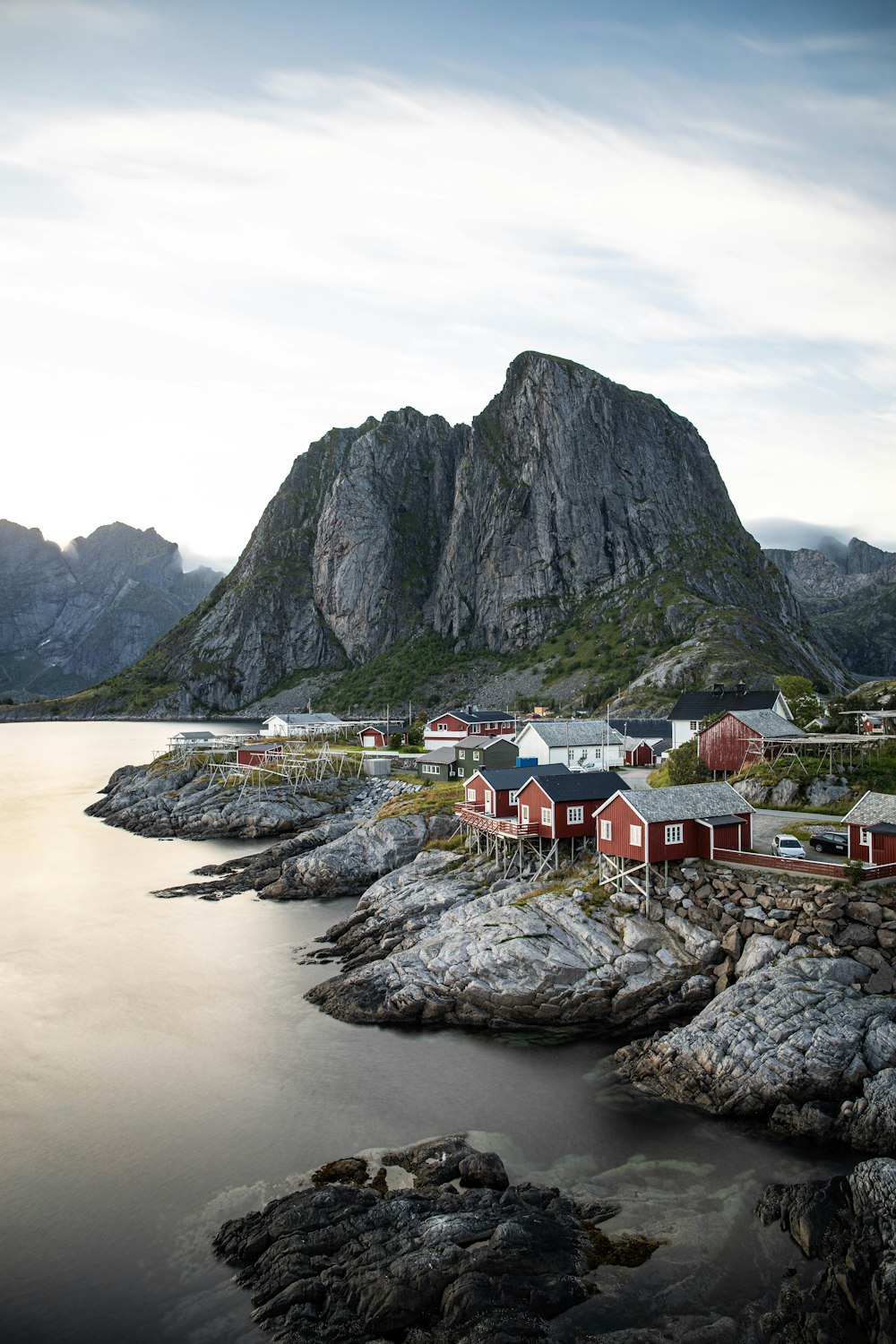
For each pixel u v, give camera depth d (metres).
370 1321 25.50
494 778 66.38
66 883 81.38
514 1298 25.56
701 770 76.12
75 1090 40.53
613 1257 27.86
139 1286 27.73
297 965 57.09
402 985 48.91
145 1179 33.41
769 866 47.31
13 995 52.41
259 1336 25.39
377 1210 29.81
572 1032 44.94
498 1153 34.25
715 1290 26.47
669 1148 34.22
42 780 164.12
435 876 63.75
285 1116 37.81
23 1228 30.64
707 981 44.75
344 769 123.31
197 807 112.12
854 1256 26.42
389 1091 39.62
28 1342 25.48
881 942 41.22
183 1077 41.66
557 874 57.12
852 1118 33.81
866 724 85.38
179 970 56.47
